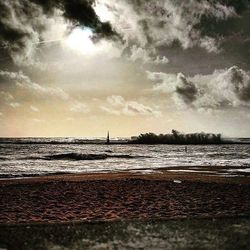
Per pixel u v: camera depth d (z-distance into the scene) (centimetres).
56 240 784
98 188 1902
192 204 1419
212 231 852
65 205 1393
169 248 728
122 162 4866
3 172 3127
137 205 1396
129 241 777
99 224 920
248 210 1295
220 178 2528
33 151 8206
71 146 13112
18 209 1298
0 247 737
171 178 2478
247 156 6744
